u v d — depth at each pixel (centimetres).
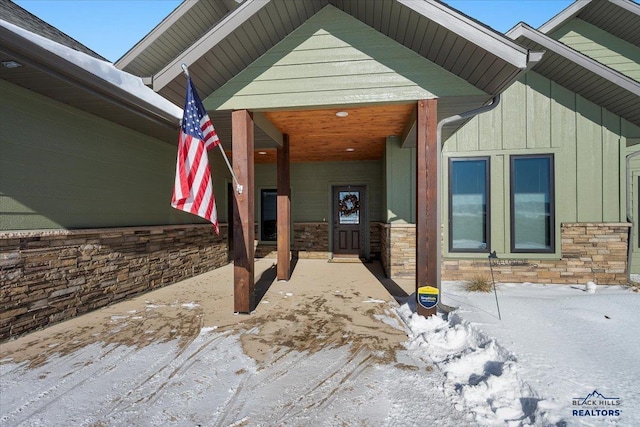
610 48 652
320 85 416
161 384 263
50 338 362
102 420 219
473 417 215
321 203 969
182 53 375
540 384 228
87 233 460
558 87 584
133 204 569
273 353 318
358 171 955
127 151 556
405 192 668
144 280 571
